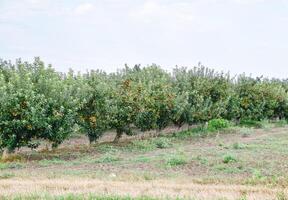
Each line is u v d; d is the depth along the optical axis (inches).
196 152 1146.7
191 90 1804.9
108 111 1357.0
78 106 1230.3
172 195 555.2
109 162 1035.3
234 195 562.9
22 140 1140.5
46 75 1214.9
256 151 1129.4
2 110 1101.1
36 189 600.4
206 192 590.9
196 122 1784.0
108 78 1621.6
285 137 1525.6
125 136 1660.9
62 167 984.9
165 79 1711.4
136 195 553.0
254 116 2149.4
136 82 1608.0
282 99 2321.6
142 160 1030.4
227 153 1063.6
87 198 522.6
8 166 998.4
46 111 1142.3
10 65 1280.8
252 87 2164.1
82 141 1544.0
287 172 824.9
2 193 561.9
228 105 1956.2
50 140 1168.2
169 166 936.9
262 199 532.4
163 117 1604.3
